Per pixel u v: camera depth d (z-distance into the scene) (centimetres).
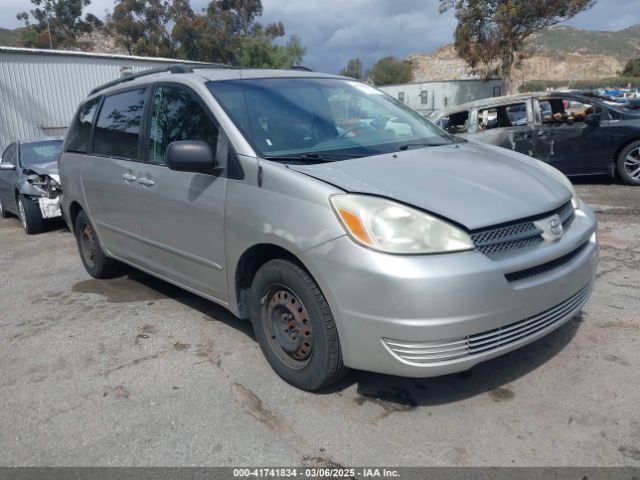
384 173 309
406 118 430
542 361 342
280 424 295
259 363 361
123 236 471
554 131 930
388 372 276
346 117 399
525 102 971
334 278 278
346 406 308
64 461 275
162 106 420
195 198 367
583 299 325
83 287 548
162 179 401
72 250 725
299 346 315
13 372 372
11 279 604
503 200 292
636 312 405
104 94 520
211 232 358
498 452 264
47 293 539
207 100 373
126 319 452
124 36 4506
